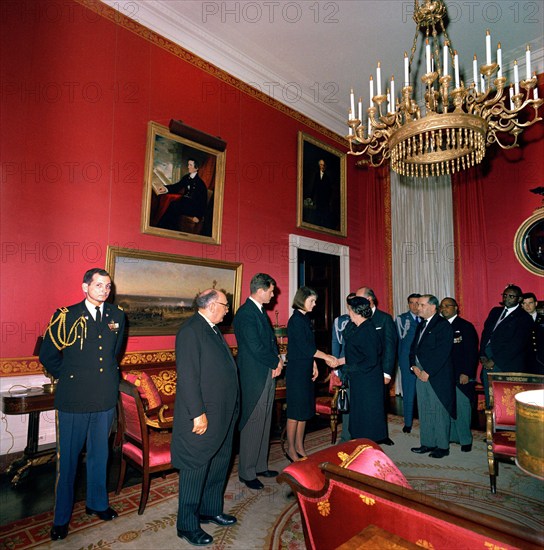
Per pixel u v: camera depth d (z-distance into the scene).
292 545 2.81
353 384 4.07
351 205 8.74
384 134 3.95
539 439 1.41
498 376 3.84
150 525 3.04
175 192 5.61
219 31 6.04
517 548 1.25
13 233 4.28
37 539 2.84
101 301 3.28
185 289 5.67
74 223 4.70
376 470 2.02
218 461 3.11
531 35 6.16
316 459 2.01
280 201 7.15
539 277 6.49
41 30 4.62
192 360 2.84
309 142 7.75
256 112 6.89
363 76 7.19
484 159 7.28
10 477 3.97
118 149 5.12
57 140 4.64
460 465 4.33
